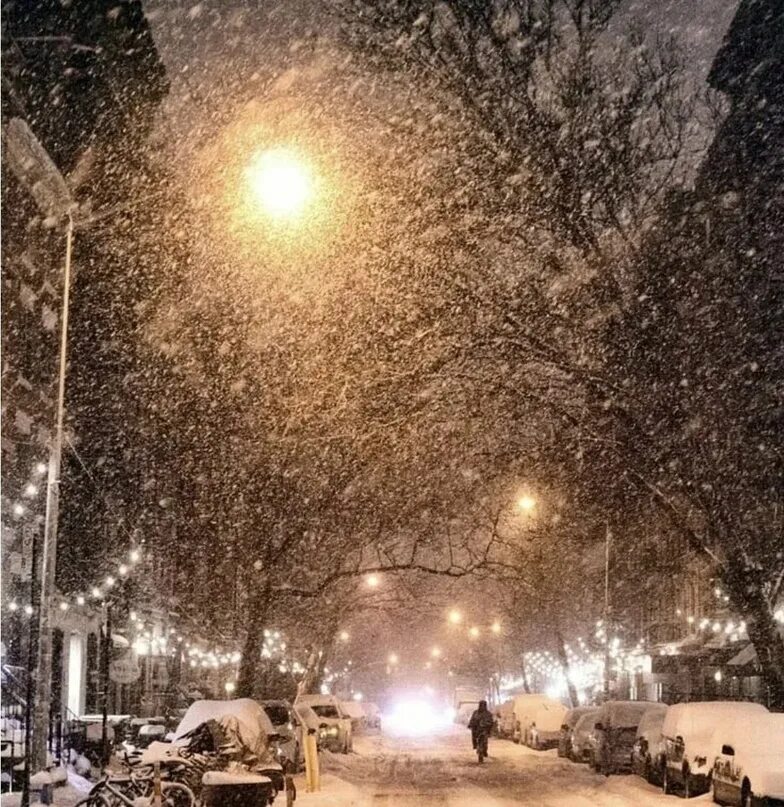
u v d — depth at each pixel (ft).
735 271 126.41
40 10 128.26
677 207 91.04
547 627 216.13
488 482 128.06
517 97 82.64
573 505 160.25
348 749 142.20
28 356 110.42
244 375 130.62
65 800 62.39
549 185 83.20
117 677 129.18
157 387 140.67
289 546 121.39
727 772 66.69
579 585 202.90
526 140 82.94
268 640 166.81
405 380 97.86
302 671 204.54
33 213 112.27
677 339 88.43
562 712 155.02
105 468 138.82
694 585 179.01
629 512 161.68
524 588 186.50
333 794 79.66
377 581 170.40
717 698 166.09
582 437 92.43
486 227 86.43
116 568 130.31
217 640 162.20
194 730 65.57
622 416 86.79
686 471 87.86
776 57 145.48
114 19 142.41
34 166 109.09
